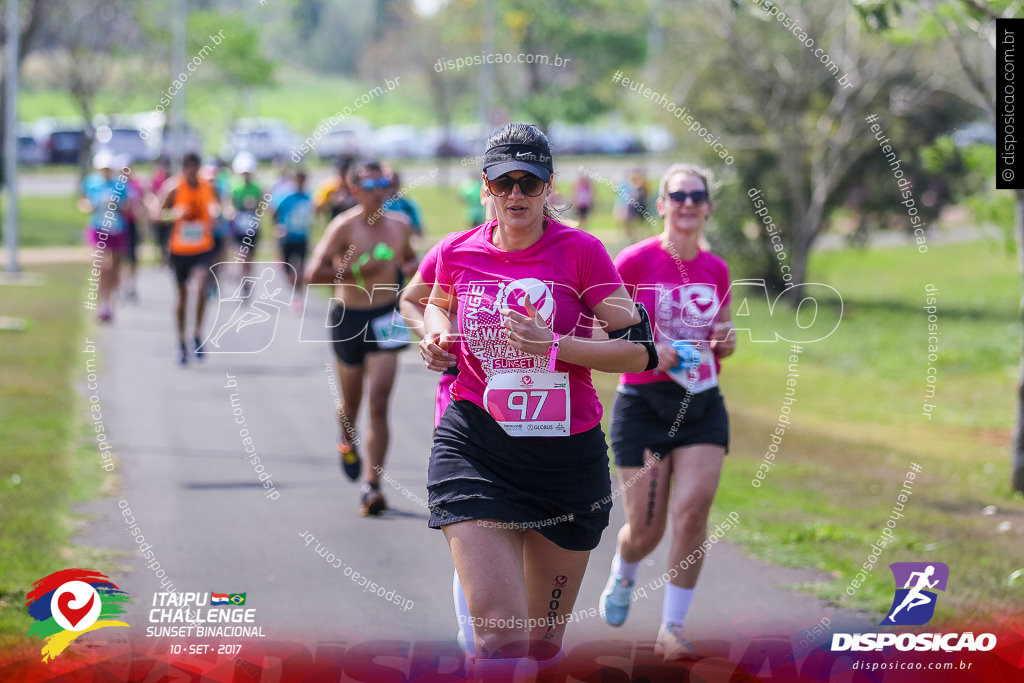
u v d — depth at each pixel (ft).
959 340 180.24
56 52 375.86
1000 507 77.10
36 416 92.32
